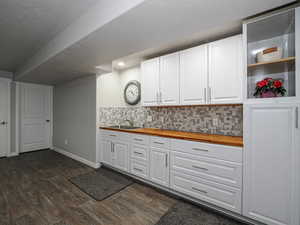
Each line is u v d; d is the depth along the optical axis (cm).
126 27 143
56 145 446
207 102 204
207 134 222
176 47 237
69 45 181
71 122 387
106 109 335
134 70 334
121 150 278
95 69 281
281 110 135
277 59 145
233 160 162
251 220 157
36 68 273
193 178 191
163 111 284
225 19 134
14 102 395
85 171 297
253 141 149
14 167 315
